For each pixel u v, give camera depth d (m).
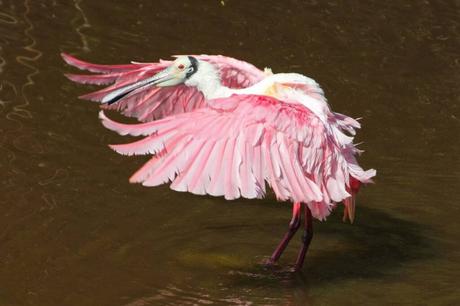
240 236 12.89
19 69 16.92
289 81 11.71
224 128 10.66
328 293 11.57
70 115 15.59
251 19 19.58
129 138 15.07
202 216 13.30
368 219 13.62
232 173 10.46
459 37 19.47
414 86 17.53
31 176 13.72
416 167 14.97
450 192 14.33
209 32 18.83
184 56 12.54
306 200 10.86
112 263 11.87
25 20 18.80
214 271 11.91
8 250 11.94
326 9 20.30
